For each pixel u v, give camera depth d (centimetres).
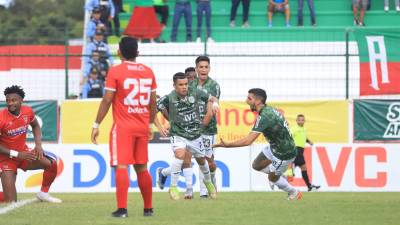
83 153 5112
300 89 6206
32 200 3750
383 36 5762
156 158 5131
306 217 2909
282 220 2798
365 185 5184
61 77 6381
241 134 5381
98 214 2952
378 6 7006
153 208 3209
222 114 5406
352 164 5194
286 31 6644
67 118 5419
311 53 6372
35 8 12525
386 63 5759
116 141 2725
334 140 5466
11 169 3544
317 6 6962
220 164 5200
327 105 5469
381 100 5441
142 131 2758
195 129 3825
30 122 3578
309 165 5212
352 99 5459
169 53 6341
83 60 6125
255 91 3578
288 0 6862
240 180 5175
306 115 5466
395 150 5181
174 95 3806
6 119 3494
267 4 7006
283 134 3622
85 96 5981
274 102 5459
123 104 2723
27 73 6316
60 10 12712
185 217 2861
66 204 3500
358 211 3162
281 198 4056
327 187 5203
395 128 5428
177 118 3812
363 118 5450
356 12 6700
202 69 3888
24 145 3591
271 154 3678
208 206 3338
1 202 3578
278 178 3794
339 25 6831
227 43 6391
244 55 5538
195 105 3809
